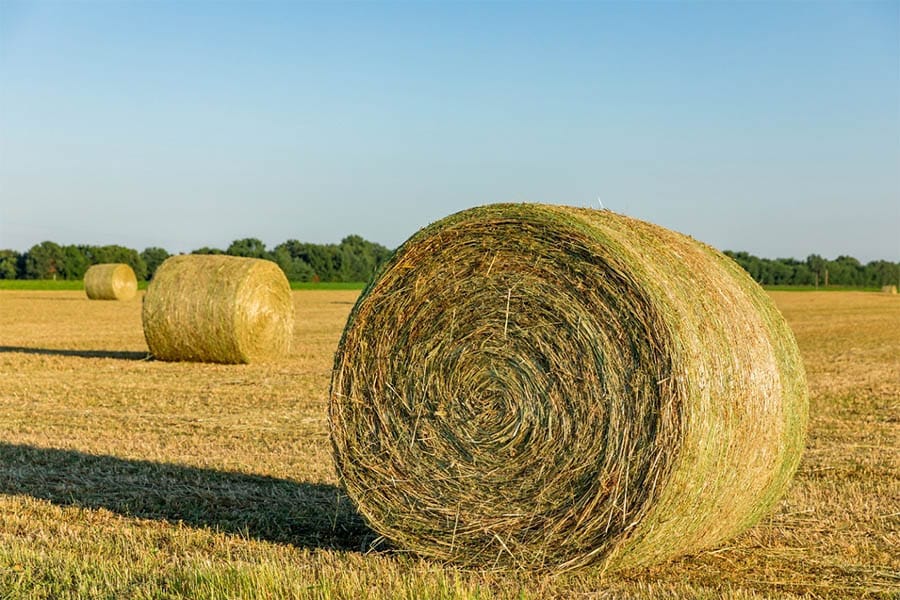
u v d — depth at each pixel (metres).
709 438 6.57
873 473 10.10
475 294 7.31
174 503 8.88
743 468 6.93
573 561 6.71
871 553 7.29
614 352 6.72
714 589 6.34
